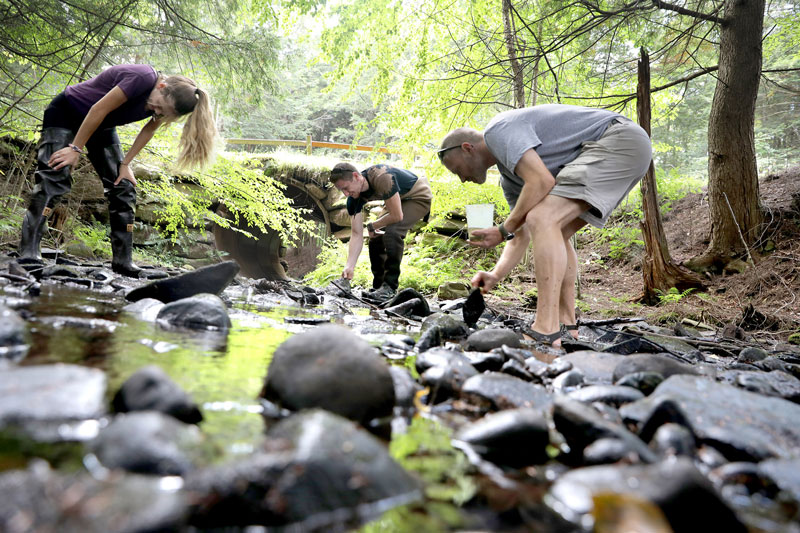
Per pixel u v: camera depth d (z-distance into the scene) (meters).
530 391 1.43
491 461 0.97
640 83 5.75
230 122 25.03
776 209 6.50
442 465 0.93
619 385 1.58
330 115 30.78
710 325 4.91
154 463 0.75
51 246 6.43
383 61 8.20
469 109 7.62
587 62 6.91
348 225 11.68
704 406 1.20
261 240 15.41
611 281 7.75
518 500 0.80
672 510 0.74
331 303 4.39
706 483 0.77
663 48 6.45
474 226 2.98
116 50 6.57
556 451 1.06
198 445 0.84
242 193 7.19
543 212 2.71
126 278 3.77
